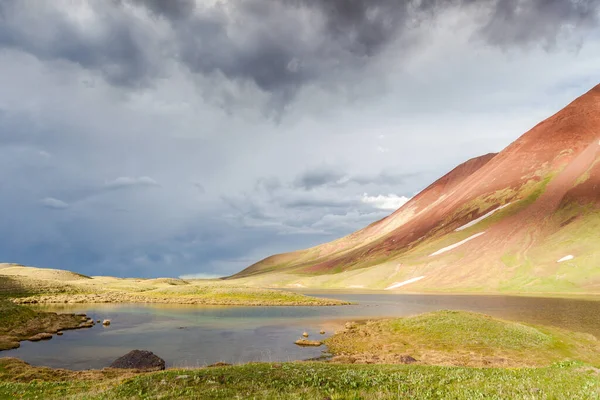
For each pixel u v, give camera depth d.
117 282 185.25
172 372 24.06
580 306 87.88
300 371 24.88
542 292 133.75
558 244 159.88
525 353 41.72
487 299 115.62
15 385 24.41
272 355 43.00
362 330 56.34
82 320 69.56
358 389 19.95
